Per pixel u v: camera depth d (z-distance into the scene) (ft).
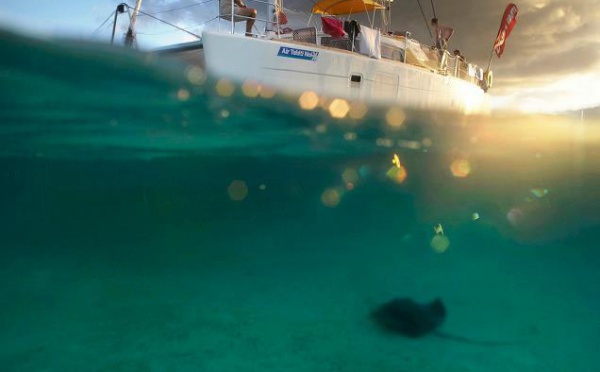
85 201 43.86
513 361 13.41
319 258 32.91
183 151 34.09
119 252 35.35
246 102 30.86
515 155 39.47
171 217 47.01
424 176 42.70
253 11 33.42
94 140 29.14
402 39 42.19
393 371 12.52
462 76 53.67
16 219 43.21
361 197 47.09
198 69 28.35
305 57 33.12
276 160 40.73
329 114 35.17
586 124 37.83
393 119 39.40
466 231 35.55
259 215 49.11
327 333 15.44
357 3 45.52
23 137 27.53
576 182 39.81
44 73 21.72
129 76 24.76
